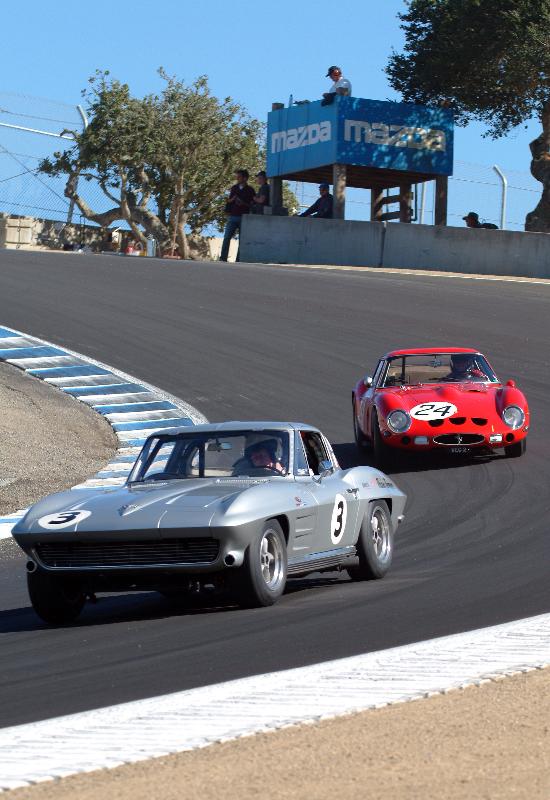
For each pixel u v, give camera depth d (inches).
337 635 900.6
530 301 3715.6
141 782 526.9
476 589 1099.9
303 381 2723.9
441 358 2140.7
